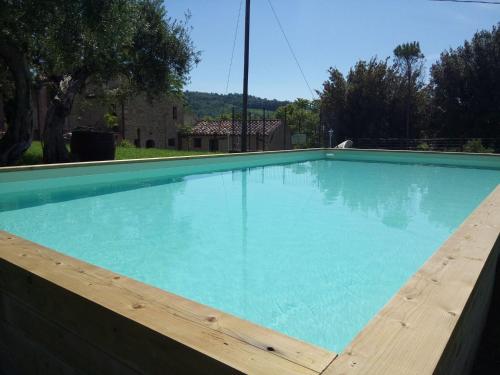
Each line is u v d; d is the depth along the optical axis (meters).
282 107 42.41
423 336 0.94
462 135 21.73
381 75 24.22
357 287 2.81
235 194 6.61
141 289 1.26
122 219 4.76
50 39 7.04
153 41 10.51
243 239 3.98
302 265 3.27
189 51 11.43
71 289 1.26
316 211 5.39
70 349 1.32
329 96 24.98
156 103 23.73
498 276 2.73
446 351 0.92
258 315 2.39
